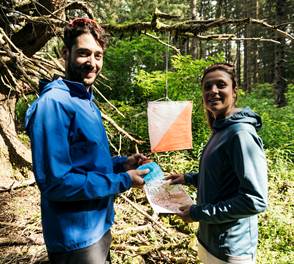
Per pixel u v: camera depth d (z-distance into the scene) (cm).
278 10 1325
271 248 370
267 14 2214
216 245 207
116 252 344
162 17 477
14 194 482
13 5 518
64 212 185
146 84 766
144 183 201
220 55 721
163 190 221
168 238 381
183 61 714
